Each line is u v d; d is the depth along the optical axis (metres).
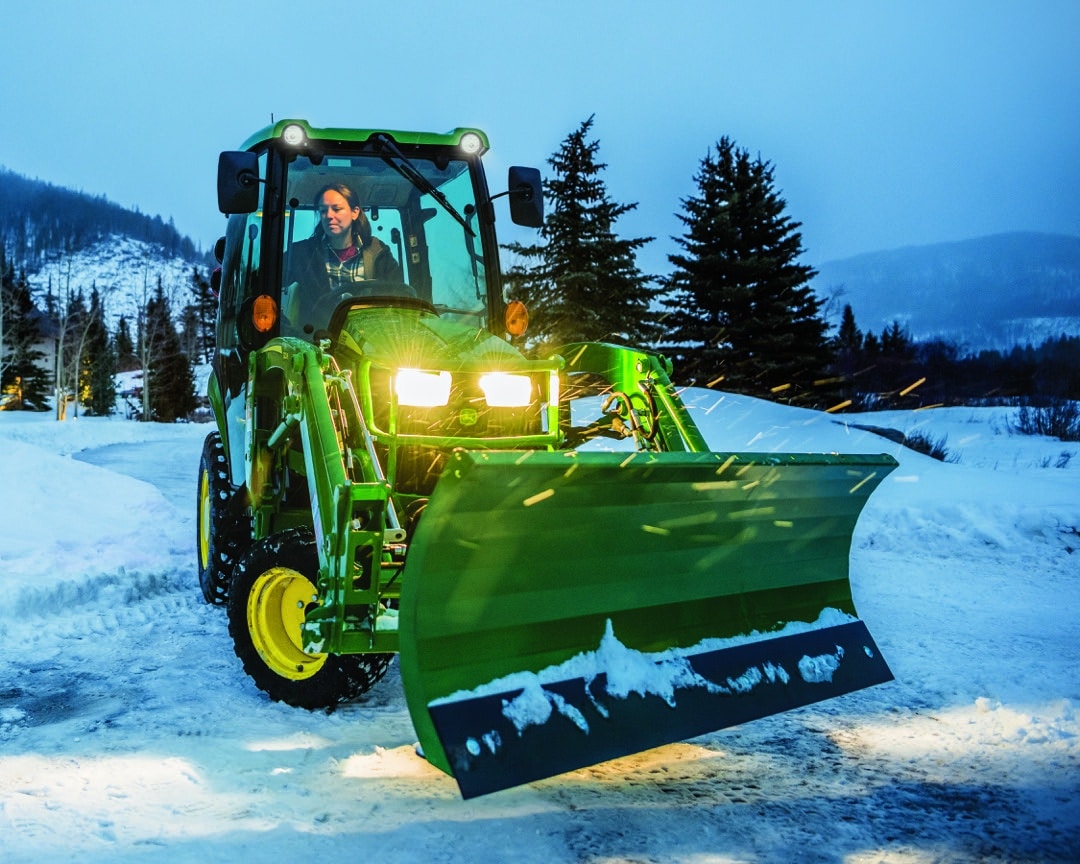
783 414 16.38
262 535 4.45
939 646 4.71
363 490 3.14
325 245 4.71
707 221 29.33
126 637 5.02
